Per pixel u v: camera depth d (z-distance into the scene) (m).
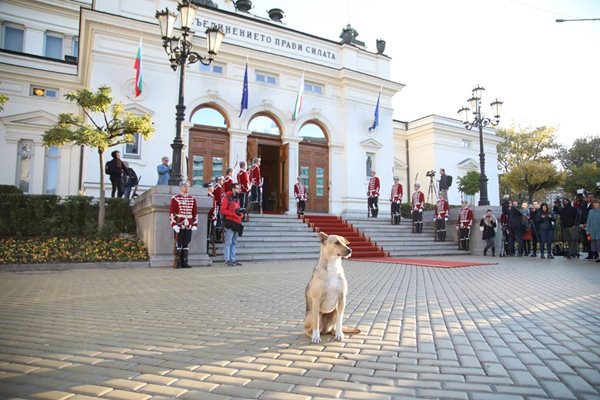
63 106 20.80
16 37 24.52
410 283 8.20
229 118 20.08
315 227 17.34
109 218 14.28
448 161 30.78
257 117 21.45
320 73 22.83
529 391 2.63
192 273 9.82
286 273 9.89
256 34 21.64
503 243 16.94
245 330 4.36
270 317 5.02
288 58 21.56
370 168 24.27
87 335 4.14
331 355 3.43
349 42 25.00
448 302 6.00
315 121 23.00
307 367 3.13
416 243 18.03
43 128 20.28
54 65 21.11
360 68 24.66
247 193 15.98
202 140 19.55
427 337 4.02
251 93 20.78
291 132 21.77
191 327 4.49
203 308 5.58
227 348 3.68
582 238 15.82
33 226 12.76
